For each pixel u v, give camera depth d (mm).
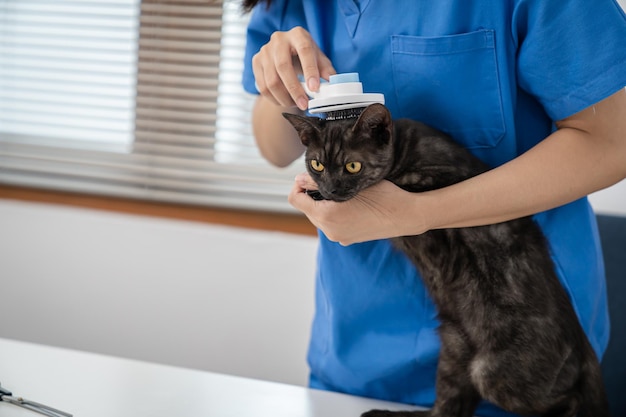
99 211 2215
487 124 1114
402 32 1132
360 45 1169
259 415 1116
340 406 1186
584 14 981
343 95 1002
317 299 1375
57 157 2371
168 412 1101
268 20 1330
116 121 2344
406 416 1154
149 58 2293
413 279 1231
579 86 991
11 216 2160
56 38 2371
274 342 2008
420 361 1219
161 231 2064
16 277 2170
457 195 1029
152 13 2295
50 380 1188
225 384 1223
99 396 1140
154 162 2301
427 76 1118
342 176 1145
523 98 1130
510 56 1079
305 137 1190
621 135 1000
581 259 1161
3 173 2416
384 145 1145
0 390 1104
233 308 2029
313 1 1242
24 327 2176
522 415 1157
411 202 1037
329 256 1272
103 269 2109
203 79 2254
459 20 1090
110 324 2119
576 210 1162
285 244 1990
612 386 1451
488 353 1138
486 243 1156
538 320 1109
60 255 2133
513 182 1012
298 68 1172
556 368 1099
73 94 2348
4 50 2406
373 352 1250
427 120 1169
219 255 2029
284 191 2215
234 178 2229
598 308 1221
